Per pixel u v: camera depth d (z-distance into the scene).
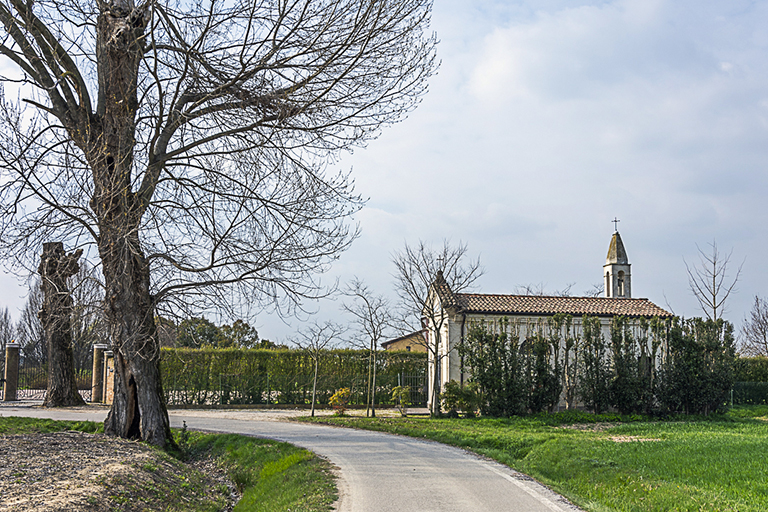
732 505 8.22
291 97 13.20
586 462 11.95
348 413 26.69
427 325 28.47
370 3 12.44
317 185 14.05
